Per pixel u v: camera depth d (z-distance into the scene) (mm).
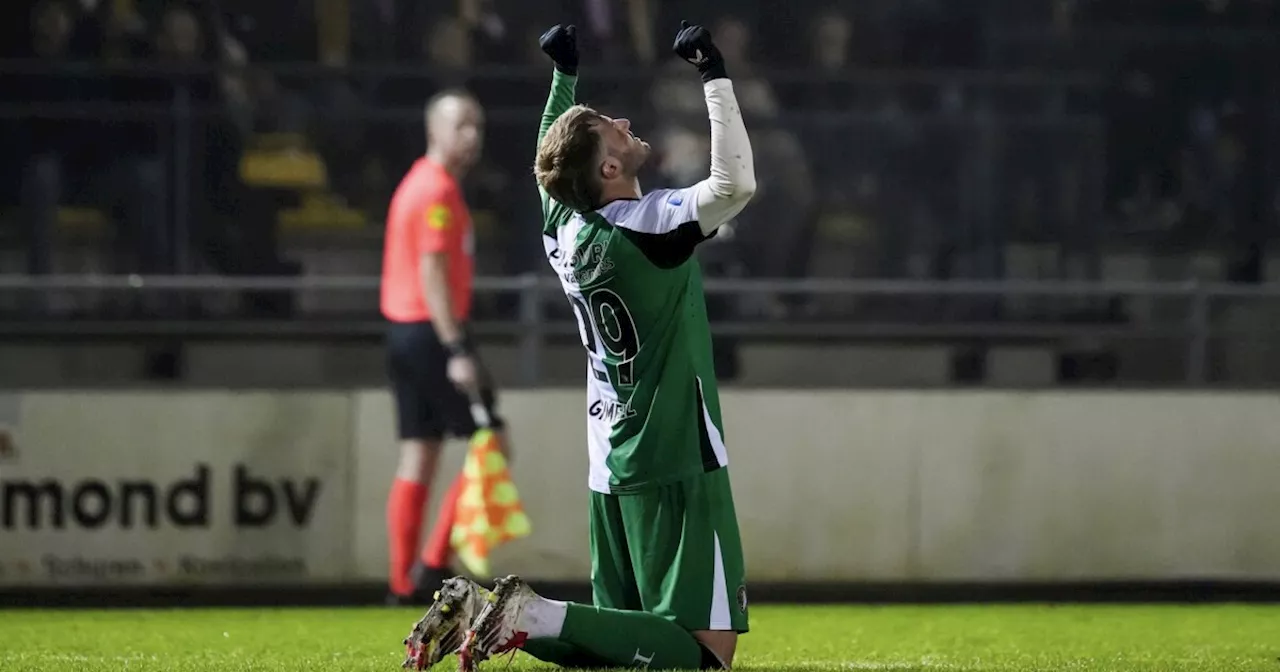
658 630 13859
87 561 25672
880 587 26938
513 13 35812
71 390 25781
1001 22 36594
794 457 26938
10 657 18578
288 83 34531
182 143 33250
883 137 35094
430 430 25547
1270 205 35625
